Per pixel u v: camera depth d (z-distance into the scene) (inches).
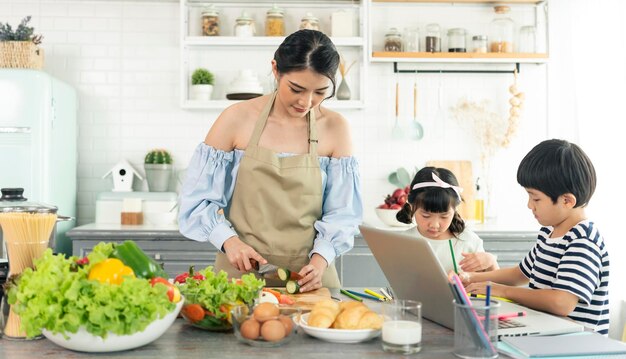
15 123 142.9
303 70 74.5
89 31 166.7
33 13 165.5
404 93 169.5
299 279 77.9
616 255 138.3
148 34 167.3
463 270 92.0
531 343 53.6
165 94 167.8
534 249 83.4
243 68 167.3
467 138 170.4
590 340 54.8
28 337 52.8
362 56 164.2
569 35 158.2
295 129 86.0
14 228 56.9
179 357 50.9
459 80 170.1
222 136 84.9
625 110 135.9
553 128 167.5
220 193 84.9
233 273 84.7
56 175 149.9
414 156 170.1
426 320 65.6
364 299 74.0
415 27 168.4
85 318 49.8
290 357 51.1
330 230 83.6
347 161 86.9
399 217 110.5
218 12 162.9
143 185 168.1
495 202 170.6
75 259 55.7
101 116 167.3
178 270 142.0
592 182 74.2
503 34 163.6
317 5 167.6
